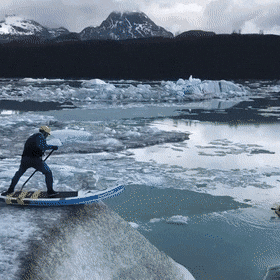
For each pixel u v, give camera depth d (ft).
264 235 20.95
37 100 108.47
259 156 40.55
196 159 38.86
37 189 19.03
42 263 12.41
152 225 22.11
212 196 27.40
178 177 32.12
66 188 19.43
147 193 27.81
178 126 61.46
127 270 15.11
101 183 29.19
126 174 32.60
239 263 17.70
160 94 122.21
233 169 35.06
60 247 13.60
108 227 16.53
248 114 80.23
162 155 40.42
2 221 14.08
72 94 119.14
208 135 53.42
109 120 67.21
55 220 14.80
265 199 26.91
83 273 13.50
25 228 13.88
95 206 17.12
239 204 25.89
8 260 11.95
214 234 20.95
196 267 17.22
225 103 107.65
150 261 16.38
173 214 23.88
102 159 37.86
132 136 50.06
